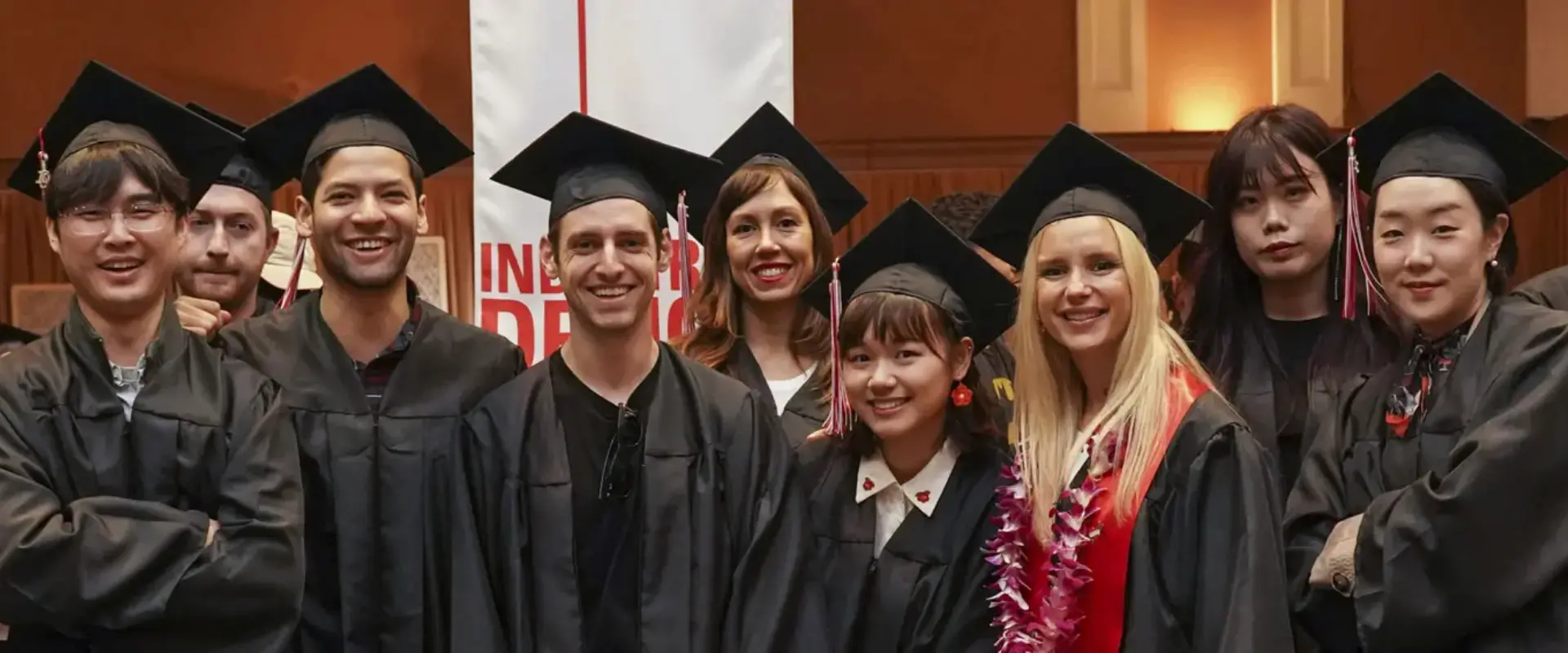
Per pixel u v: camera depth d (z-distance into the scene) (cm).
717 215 326
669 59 386
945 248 268
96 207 233
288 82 550
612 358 261
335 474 260
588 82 386
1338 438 258
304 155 304
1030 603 249
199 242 323
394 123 280
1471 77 568
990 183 562
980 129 570
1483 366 233
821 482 274
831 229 352
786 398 318
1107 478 247
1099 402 259
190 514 229
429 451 266
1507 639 222
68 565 216
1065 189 266
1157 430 243
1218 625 227
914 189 561
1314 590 240
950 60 568
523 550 251
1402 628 221
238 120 549
